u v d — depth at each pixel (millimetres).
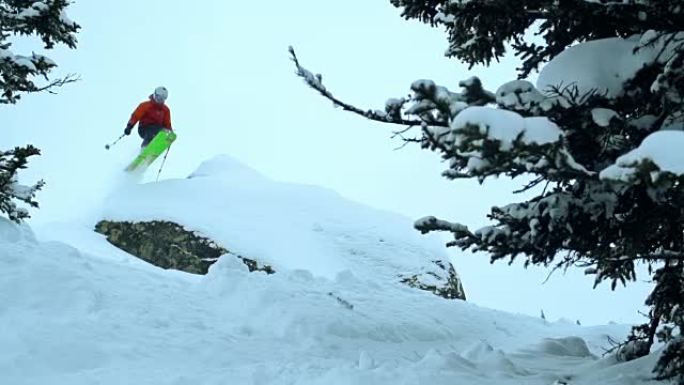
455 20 7559
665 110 6199
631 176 4777
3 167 10469
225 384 6711
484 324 12070
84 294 8820
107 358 7430
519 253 6449
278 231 19547
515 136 5008
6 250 9477
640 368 7398
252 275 10891
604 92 6465
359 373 6648
